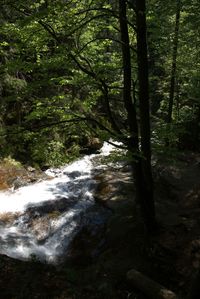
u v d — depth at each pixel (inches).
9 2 357.1
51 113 411.5
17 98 385.7
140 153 393.4
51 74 380.2
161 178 651.5
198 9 429.4
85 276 358.3
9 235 484.1
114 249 445.4
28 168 685.3
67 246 492.1
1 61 653.9
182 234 432.1
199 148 863.7
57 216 533.3
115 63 443.5
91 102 474.9
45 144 410.0
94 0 382.0
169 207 542.6
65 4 343.9
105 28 433.4
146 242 434.3
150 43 546.6
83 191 612.7
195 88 750.5
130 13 446.0
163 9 427.2
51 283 297.9
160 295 326.6
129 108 410.3
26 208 542.0
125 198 568.4
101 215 533.3
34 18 328.2
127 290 350.0
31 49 386.9
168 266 386.6
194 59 725.9
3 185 604.4
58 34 399.2
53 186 627.5
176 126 518.3
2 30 383.6
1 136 389.7
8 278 295.0
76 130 431.5
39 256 460.4
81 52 398.0
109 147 877.2
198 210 514.0
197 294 285.7
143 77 398.9
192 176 681.0
